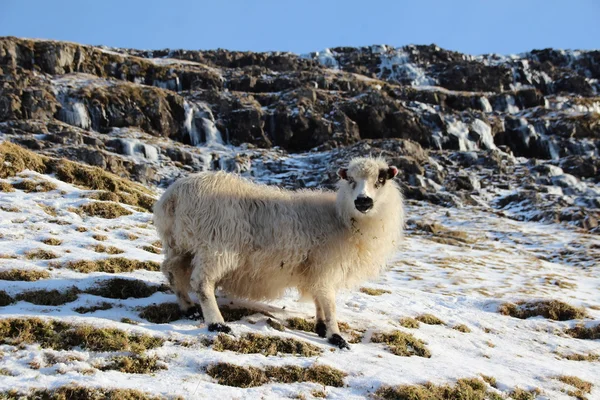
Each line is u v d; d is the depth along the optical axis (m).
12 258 8.24
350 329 7.46
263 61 71.12
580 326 9.76
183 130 44.94
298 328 7.27
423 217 29.73
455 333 8.41
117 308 6.95
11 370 5.16
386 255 7.34
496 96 60.41
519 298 10.97
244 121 46.53
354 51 82.81
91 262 8.41
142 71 53.66
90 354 5.59
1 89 39.34
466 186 37.00
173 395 5.05
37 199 11.77
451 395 5.92
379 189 6.93
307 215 6.83
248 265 6.68
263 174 38.50
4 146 13.56
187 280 6.99
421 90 58.94
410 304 9.61
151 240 10.76
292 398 5.37
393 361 6.51
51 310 6.55
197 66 62.19
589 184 40.78
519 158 48.56
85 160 31.03
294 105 48.94
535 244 24.95
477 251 21.64
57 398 4.79
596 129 53.31
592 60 82.31
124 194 13.80
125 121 42.50
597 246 24.36
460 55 81.25
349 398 5.52
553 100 63.56
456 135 48.94
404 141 40.53
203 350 5.92
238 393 5.25
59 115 40.41
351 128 47.75
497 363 7.39
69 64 49.19
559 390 6.66
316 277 6.82
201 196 6.55
